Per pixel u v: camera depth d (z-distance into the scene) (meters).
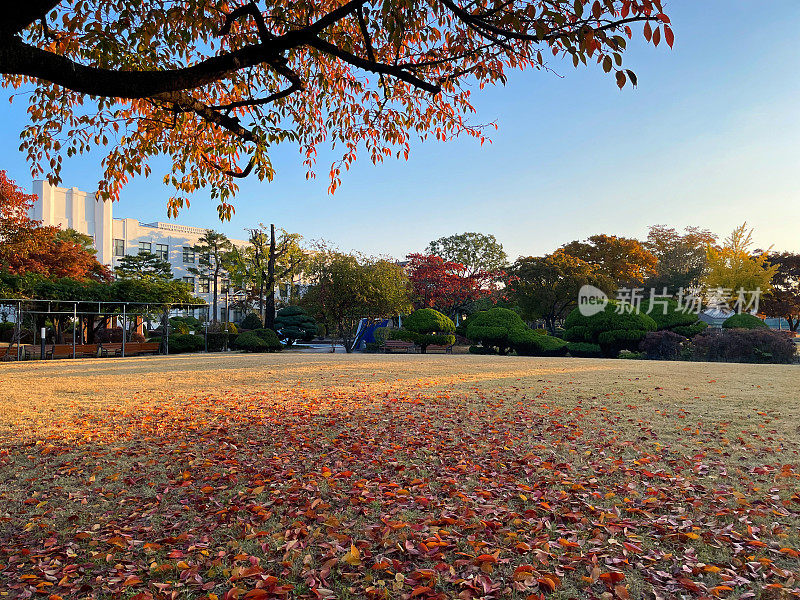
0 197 19.27
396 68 2.99
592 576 2.36
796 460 4.09
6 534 2.99
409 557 2.60
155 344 20.86
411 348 25.69
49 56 2.31
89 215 39.03
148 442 5.04
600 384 8.98
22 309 18.30
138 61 3.93
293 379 10.31
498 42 2.82
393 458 4.37
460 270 34.09
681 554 2.59
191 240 46.22
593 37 2.32
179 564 2.54
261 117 4.29
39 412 6.65
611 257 31.98
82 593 2.33
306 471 4.04
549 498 3.34
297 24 3.63
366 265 23.72
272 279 28.31
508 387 8.72
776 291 29.91
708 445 4.63
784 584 2.26
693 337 18.61
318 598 2.24
